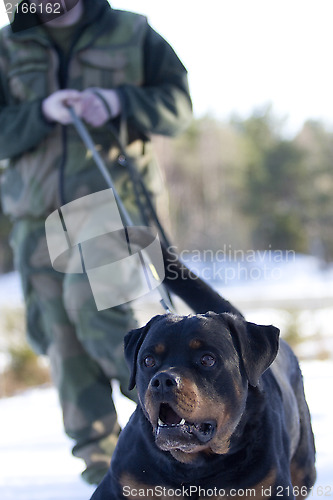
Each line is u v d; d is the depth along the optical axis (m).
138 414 2.66
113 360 3.79
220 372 2.47
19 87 4.05
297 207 36.09
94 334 3.78
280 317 9.92
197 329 2.50
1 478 4.27
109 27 4.04
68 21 3.99
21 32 4.01
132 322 3.87
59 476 4.28
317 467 4.03
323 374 7.45
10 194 4.13
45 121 3.89
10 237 4.28
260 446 2.59
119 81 4.04
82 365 3.98
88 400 3.90
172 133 4.13
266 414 2.63
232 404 2.49
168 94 4.07
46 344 4.17
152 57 4.14
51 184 4.00
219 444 2.49
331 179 37.59
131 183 4.00
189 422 2.39
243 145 37.28
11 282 17.39
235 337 2.59
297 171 36.59
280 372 3.04
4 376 8.48
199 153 35.91
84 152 3.94
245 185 36.22
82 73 4.02
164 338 2.52
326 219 36.38
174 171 35.56
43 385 8.48
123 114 3.91
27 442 5.29
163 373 2.37
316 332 9.84
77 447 3.88
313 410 5.62
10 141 3.96
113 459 2.70
